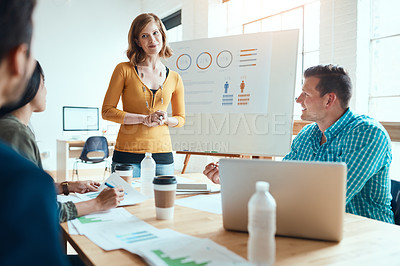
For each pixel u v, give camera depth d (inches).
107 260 28.0
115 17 249.4
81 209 41.3
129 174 57.9
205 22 183.9
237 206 35.2
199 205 47.9
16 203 13.0
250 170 34.3
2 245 12.6
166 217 40.5
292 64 89.4
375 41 115.3
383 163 52.1
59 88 229.8
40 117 223.0
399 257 29.5
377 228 38.1
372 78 117.1
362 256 29.6
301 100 61.9
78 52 235.8
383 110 114.5
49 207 14.3
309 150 62.8
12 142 35.3
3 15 13.0
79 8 235.5
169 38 237.9
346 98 57.7
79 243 32.1
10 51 13.6
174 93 85.3
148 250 29.3
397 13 108.8
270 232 26.5
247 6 171.8
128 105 79.3
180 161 221.1
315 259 28.8
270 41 92.7
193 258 27.6
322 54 124.0
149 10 248.8
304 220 33.7
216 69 99.2
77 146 188.1
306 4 141.3
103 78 245.3
